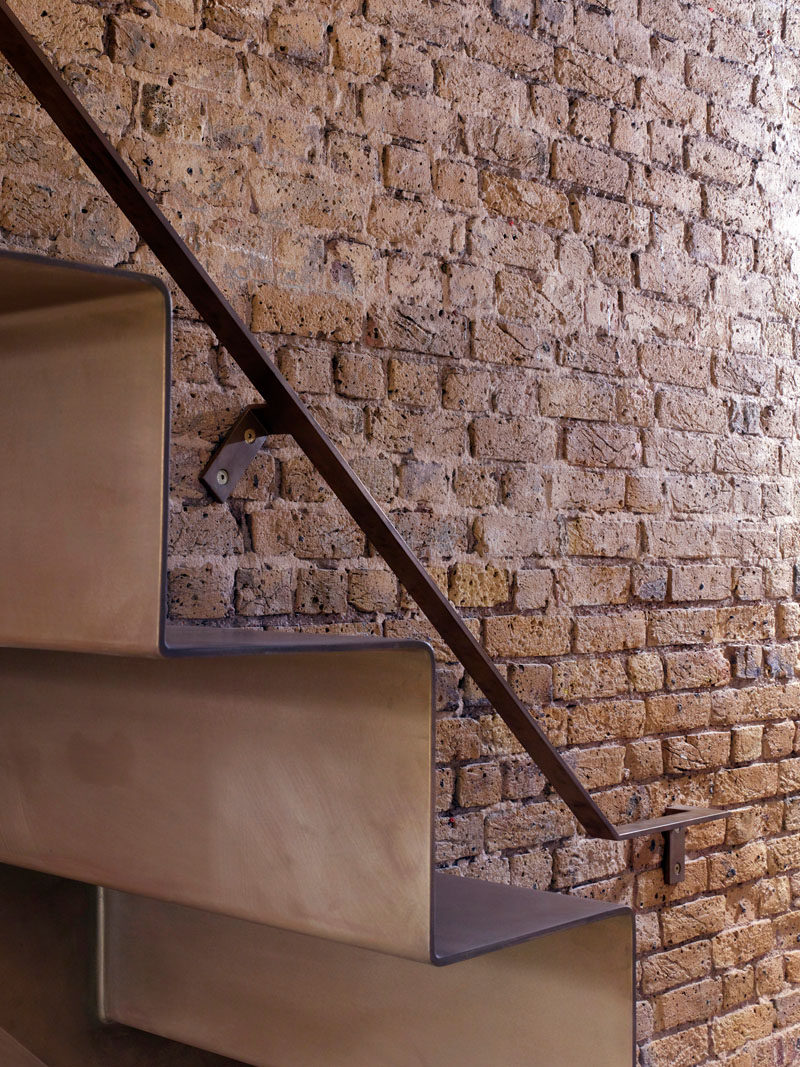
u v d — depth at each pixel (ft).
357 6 6.03
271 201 5.66
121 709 3.37
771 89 8.49
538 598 6.82
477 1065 3.87
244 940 4.31
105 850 3.39
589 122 7.21
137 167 5.17
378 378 6.07
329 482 3.98
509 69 6.76
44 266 2.23
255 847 3.08
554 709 6.89
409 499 6.19
